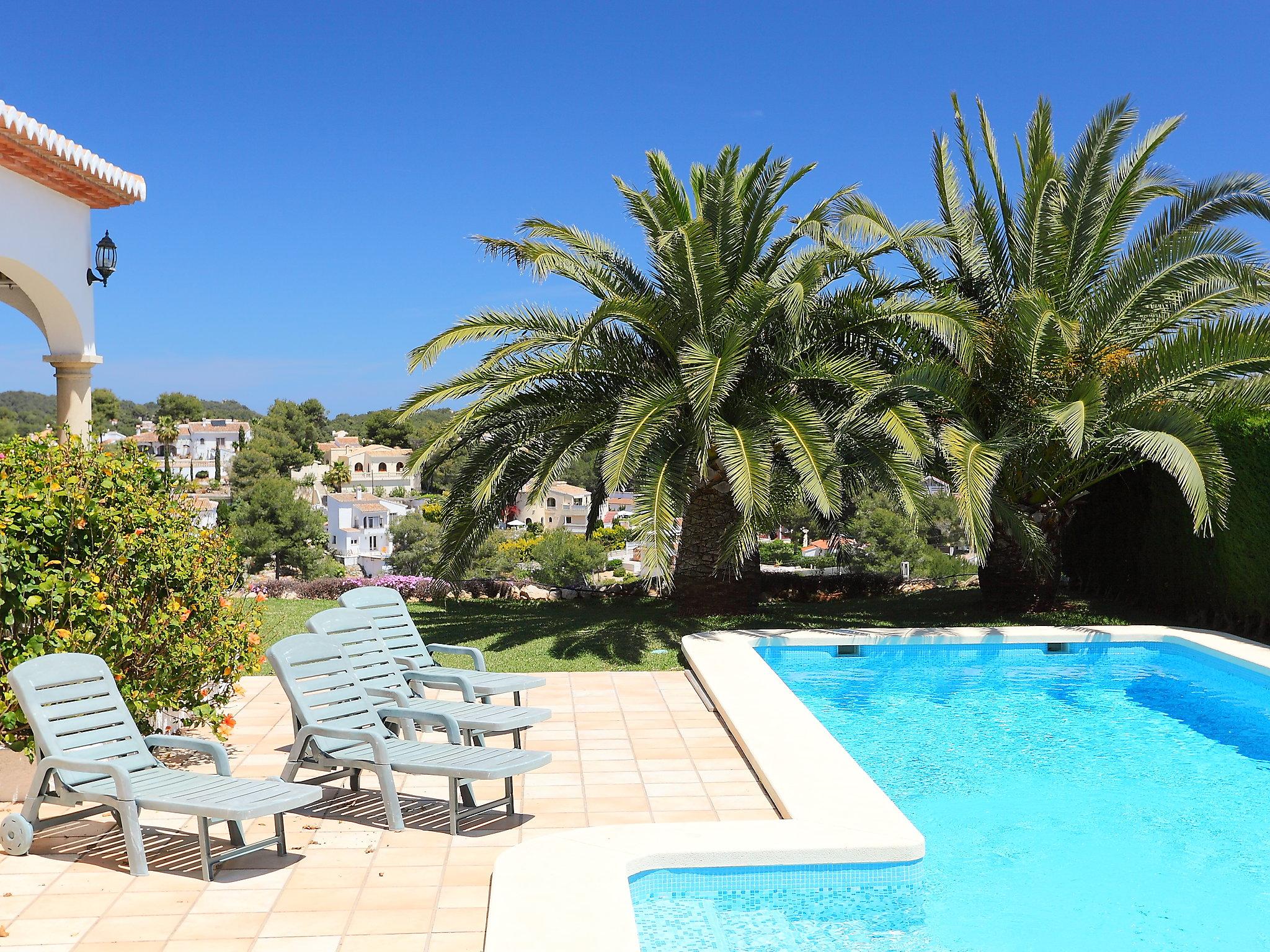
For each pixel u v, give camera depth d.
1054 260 12.26
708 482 12.98
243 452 94.69
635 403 11.05
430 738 7.35
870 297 11.97
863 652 11.27
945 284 12.62
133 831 4.69
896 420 10.87
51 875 4.73
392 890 4.61
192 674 6.35
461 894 4.57
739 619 12.76
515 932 3.95
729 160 12.52
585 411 11.95
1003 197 12.82
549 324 12.07
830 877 4.99
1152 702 9.59
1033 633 11.46
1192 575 12.52
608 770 6.62
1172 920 4.93
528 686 7.15
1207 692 10.02
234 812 4.43
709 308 11.68
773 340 12.31
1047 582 13.37
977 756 7.88
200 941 4.05
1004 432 11.60
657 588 15.83
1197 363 11.37
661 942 4.54
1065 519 13.34
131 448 6.70
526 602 15.44
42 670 4.92
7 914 4.29
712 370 10.66
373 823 5.54
